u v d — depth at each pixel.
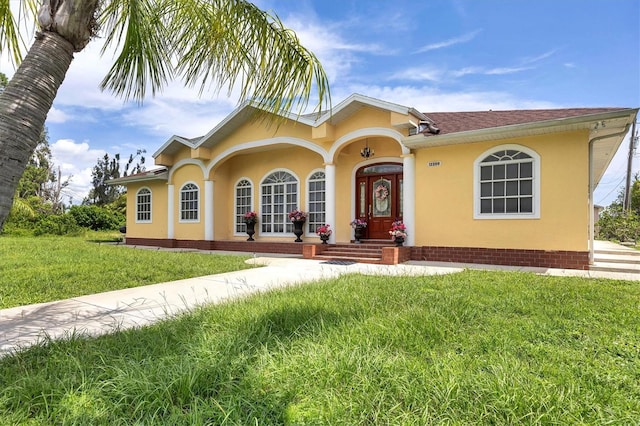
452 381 2.47
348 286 6.07
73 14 2.96
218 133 14.96
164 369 2.69
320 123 12.05
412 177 10.91
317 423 2.11
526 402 2.24
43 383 2.54
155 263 9.77
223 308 4.55
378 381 2.55
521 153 9.52
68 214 27.95
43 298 5.92
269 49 3.90
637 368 2.86
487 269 8.82
